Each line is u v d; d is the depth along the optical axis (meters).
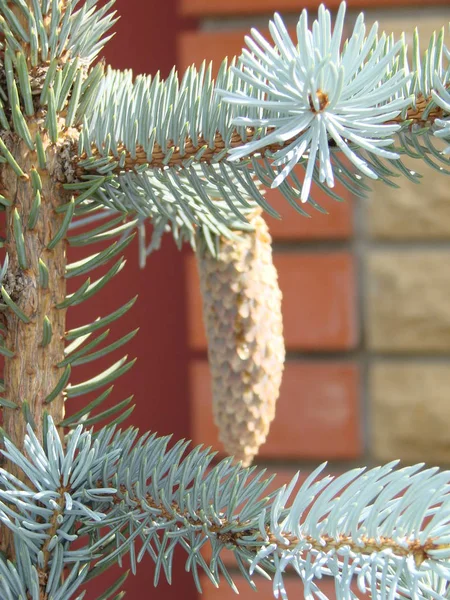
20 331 0.29
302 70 0.22
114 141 0.28
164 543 0.27
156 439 0.29
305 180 0.22
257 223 0.35
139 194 0.29
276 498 0.25
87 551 0.27
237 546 0.26
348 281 0.81
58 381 0.30
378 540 0.23
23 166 0.29
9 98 0.27
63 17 0.29
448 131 0.22
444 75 0.24
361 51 0.23
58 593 0.27
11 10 0.28
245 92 0.26
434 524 0.23
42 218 0.29
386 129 0.22
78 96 0.29
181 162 0.27
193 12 0.80
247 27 0.81
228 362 0.35
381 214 0.81
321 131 0.22
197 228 0.35
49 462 0.27
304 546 0.24
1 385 0.29
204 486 0.26
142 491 0.27
